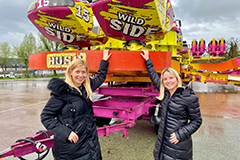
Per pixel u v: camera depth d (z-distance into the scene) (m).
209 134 3.79
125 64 2.35
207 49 12.90
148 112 3.80
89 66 2.43
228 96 9.95
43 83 21.70
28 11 2.87
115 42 4.42
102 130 2.37
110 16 2.42
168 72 1.78
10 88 14.94
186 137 1.64
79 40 3.38
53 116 1.54
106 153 2.91
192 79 12.37
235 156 2.80
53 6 2.66
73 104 1.55
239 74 11.38
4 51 39.00
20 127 4.32
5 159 2.75
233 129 4.13
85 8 2.97
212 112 5.94
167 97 1.82
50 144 2.00
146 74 3.60
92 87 1.99
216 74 11.94
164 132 1.80
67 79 1.63
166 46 5.02
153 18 2.36
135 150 3.03
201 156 2.80
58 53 2.61
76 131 1.55
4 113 5.78
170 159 1.72
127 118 2.80
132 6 2.23
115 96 4.16
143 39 2.89
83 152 1.59
